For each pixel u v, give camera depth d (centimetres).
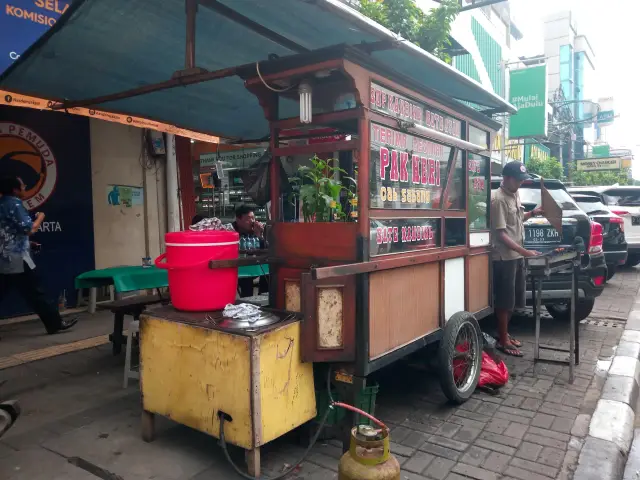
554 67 4091
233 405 268
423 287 357
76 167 680
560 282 541
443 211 382
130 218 750
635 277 1054
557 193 633
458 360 399
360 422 298
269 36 376
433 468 295
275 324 277
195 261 303
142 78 461
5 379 435
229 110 558
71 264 680
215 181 869
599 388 424
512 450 317
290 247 321
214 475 282
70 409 375
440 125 381
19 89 441
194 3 335
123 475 281
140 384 318
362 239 288
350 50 269
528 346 547
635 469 319
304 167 340
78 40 384
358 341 288
